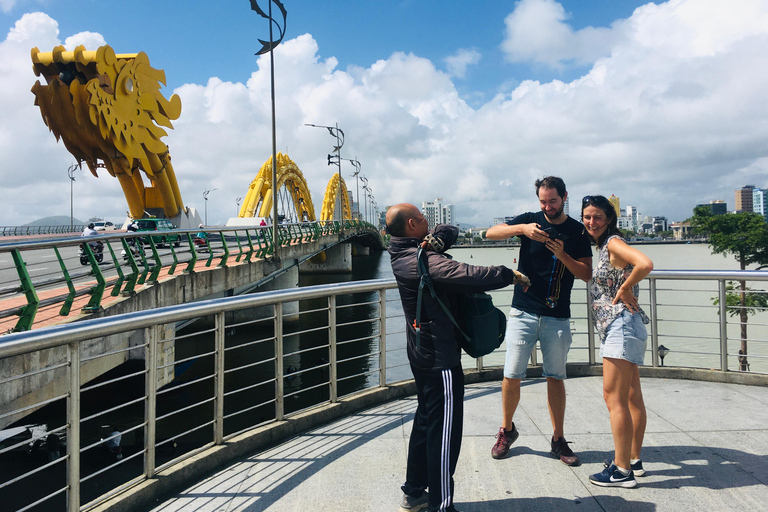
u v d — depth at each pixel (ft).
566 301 10.27
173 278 36.52
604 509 8.38
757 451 10.35
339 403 13.29
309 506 8.76
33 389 17.97
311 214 242.37
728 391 14.32
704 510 8.25
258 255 63.10
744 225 89.56
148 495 9.05
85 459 28.07
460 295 8.31
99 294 23.47
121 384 35.73
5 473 26.32
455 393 8.11
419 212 8.53
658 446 10.79
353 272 221.87
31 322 17.78
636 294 9.33
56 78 97.60
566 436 11.49
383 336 14.60
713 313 85.30
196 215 156.25
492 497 8.90
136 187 117.29
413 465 8.58
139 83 112.78
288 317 87.66
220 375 10.80
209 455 10.26
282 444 11.62
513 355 10.41
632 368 9.30
